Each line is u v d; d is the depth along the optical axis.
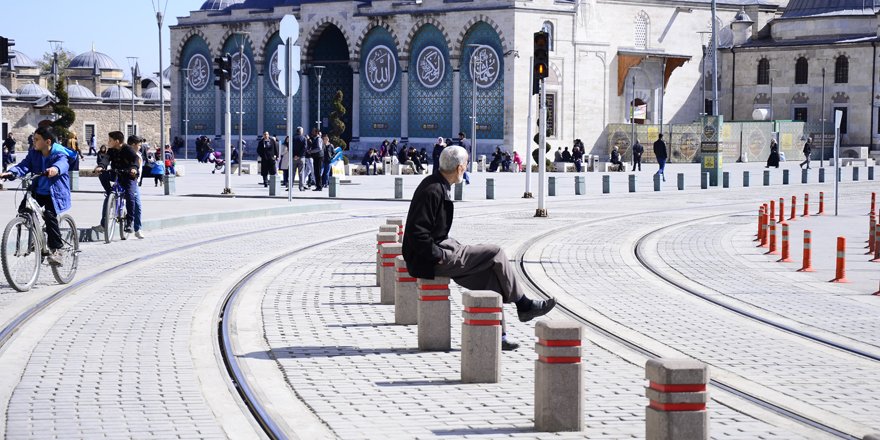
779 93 95.19
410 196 43.94
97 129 139.75
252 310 14.89
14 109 131.50
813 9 95.44
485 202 40.09
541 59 31.80
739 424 9.27
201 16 101.50
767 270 20.17
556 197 44.34
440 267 12.10
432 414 9.53
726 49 97.19
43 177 16.75
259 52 97.62
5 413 9.37
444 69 86.50
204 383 10.57
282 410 9.61
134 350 12.07
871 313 15.34
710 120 54.16
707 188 51.94
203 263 20.19
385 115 90.31
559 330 8.98
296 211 34.28
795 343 13.01
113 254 21.64
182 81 103.75
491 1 83.25
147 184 52.34
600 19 89.94
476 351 10.71
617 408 9.77
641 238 25.75
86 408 9.56
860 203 40.75
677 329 13.84
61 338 12.70
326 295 16.31
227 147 41.84
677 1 94.38
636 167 79.75
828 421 9.42
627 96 91.62
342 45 96.25
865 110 91.12
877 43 89.88
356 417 9.41
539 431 9.00
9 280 15.92
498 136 84.00
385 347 12.46
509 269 12.16
